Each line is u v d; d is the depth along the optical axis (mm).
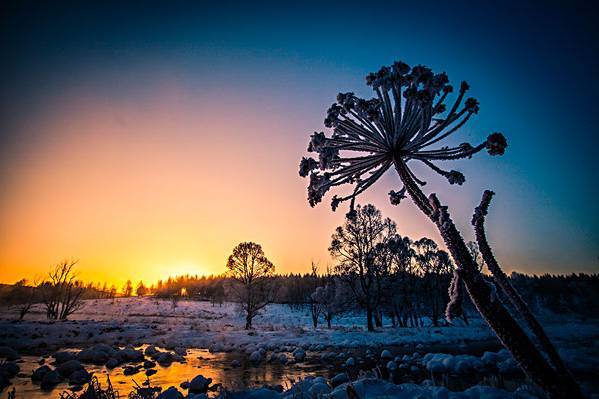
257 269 34438
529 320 2000
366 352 17062
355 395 4672
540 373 1817
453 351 16891
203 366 13883
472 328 29094
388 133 2672
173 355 16078
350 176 2984
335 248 30672
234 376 11797
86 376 10844
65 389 9547
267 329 31969
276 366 13812
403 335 23531
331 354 16156
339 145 2795
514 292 2088
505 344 1954
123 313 60156
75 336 22938
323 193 3027
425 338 21953
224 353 17938
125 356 15023
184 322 40438
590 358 11891
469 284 2066
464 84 2549
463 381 9742
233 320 47500
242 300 34031
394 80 2555
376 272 30828
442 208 2320
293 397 6164
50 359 14727
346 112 2803
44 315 49688
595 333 22609
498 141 2428
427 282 35656
